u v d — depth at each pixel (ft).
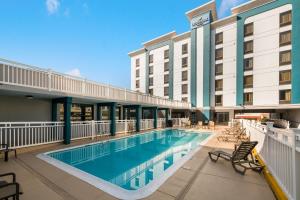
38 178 16.98
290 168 12.35
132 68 150.71
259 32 89.81
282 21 83.87
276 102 84.17
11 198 12.62
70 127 36.78
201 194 14.03
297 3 79.30
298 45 78.33
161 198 13.26
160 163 27.45
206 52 104.99
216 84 103.09
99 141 39.73
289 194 12.46
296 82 78.23
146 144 42.68
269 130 19.45
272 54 86.02
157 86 132.77
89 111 55.36
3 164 21.45
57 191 14.24
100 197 13.30
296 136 11.55
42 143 32.24
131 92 57.21
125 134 53.36
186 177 17.57
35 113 40.88
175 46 122.62
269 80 86.48
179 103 95.20
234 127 61.57
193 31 110.73
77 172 18.74
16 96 37.22
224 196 13.75
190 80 112.78
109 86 47.96
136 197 13.35
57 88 34.27
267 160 19.93
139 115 61.82
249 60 92.73
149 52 138.62
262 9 89.04
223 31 101.14
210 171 19.49
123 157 30.83
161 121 78.69
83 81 40.22
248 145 20.85
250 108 90.99
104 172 23.06
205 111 103.81
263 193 14.37
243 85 93.76
